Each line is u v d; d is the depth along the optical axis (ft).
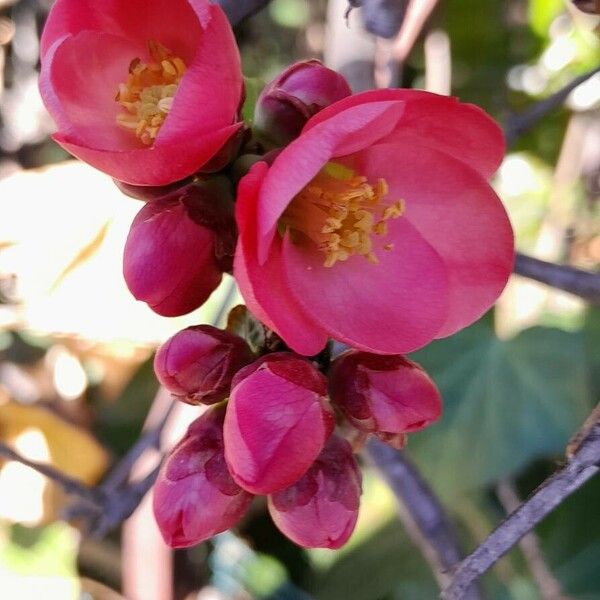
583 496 0.79
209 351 0.35
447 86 0.70
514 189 0.95
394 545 0.80
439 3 0.65
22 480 0.80
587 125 0.91
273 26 0.98
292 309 0.34
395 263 0.37
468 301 0.37
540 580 0.68
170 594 0.67
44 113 0.90
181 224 0.35
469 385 0.70
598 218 0.92
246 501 0.35
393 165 0.37
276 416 0.31
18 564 0.85
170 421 0.62
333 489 0.35
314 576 0.87
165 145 0.31
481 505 0.76
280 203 0.29
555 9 0.84
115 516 0.52
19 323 0.67
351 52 0.58
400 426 0.35
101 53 0.38
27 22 0.91
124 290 0.67
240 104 0.35
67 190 0.67
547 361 0.70
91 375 0.87
